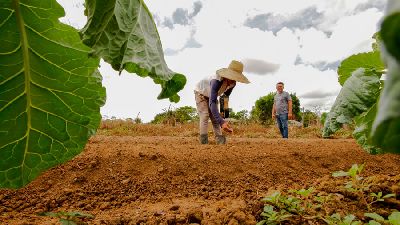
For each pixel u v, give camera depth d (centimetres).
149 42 124
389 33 25
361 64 209
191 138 911
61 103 124
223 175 393
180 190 354
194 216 264
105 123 1641
